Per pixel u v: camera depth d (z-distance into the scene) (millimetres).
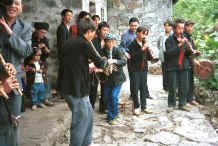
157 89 7719
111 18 11039
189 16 18453
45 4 6133
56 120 4234
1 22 2328
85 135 3211
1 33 2385
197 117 5086
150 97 6664
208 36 8367
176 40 5473
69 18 5660
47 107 5070
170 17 11141
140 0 10930
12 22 2512
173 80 5629
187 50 5469
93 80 5262
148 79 9516
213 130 4410
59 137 3963
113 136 4219
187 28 5730
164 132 4352
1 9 2352
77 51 3016
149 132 4367
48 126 3938
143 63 5223
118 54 4730
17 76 2572
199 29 9461
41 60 5195
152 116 5215
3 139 2109
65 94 3070
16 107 2486
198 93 6398
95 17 5812
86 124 3100
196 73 5910
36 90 4914
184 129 4465
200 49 7371
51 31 6191
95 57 3127
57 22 6172
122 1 10938
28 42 2680
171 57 5531
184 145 3811
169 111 5531
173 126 4625
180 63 5414
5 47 2432
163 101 6398
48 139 3533
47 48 5266
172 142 3932
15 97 2449
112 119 4840
